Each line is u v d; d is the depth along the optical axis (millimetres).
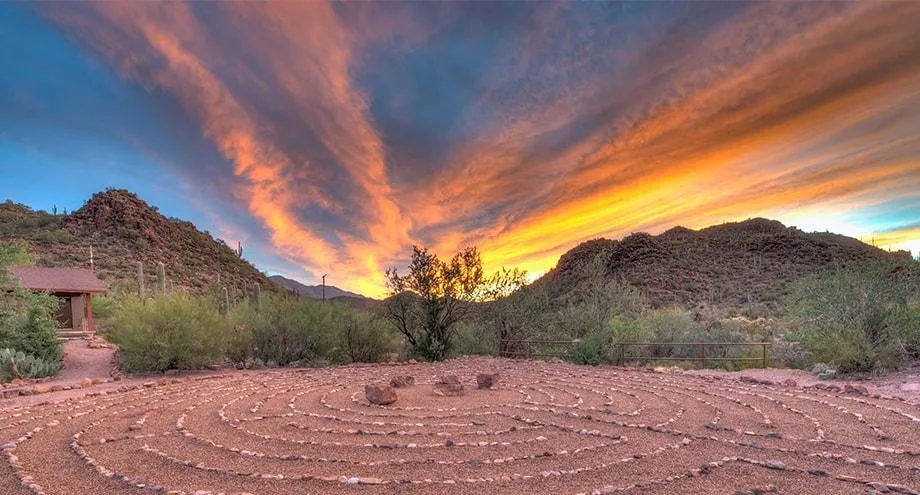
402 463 6777
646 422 8906
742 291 39000
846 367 13664
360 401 11164
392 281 21828
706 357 18656
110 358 19562
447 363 19234
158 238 58844
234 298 32062
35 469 6715
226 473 6422
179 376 15961
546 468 6543
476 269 22078
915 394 11094
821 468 6445
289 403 10992
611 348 18938
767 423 8664
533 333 22000
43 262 45625
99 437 8211
